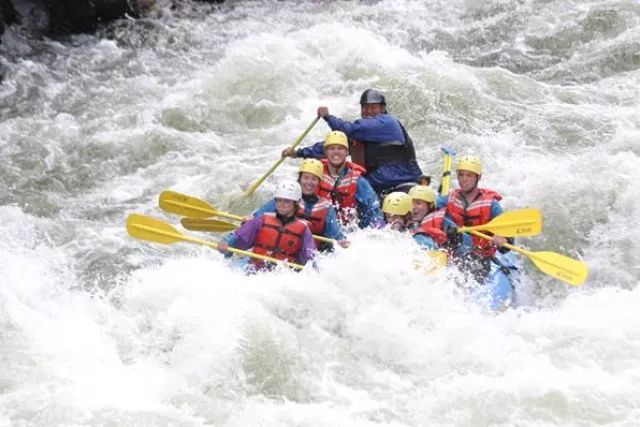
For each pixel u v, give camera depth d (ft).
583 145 115.85
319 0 180.14
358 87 131.85
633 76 134.21
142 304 80.18
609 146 114.11
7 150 121.90
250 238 88.07
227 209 106.01
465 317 78.64
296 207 87.20
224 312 75.82
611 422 65.51
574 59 141.28
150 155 120.98
